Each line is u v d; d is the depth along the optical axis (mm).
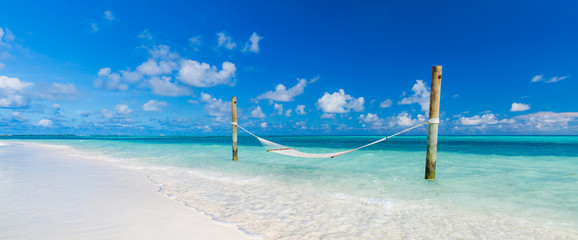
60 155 16578
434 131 8578
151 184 7633
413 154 17047
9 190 5801
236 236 3916
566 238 4191
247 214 5125
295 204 5957
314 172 10359
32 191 5801
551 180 8562
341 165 12422
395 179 8906
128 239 3492
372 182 8422
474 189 7453
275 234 4125
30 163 11266
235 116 14305
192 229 4055
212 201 6031
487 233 4387
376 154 16984
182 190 7051
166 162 13633
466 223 4867
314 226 4574
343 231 4371
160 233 3799
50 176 7957
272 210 5453
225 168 11547
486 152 18547
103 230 3766
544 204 6043
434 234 4324
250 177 9305
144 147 26500
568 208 5738
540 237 4234
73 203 5062
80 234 3566
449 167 11375
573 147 24016
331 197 6629
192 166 12164
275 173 10133
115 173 9445
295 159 14969
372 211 5535
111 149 23688
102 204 5117
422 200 6371
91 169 10195
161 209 5059
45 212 4418
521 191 7180
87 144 33438
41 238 3340
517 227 4672
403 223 4832
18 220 3973
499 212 5512
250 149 22875
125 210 4816
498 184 8047
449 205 6000
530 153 17562
